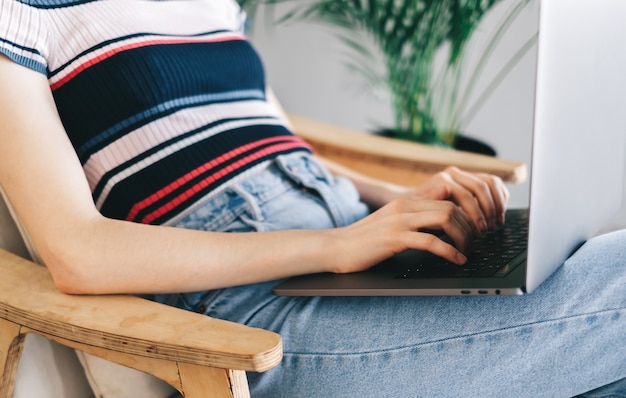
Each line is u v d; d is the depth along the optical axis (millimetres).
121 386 1001
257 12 2385
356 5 2250
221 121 1092
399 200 1000
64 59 1002
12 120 896
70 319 830
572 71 816
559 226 832
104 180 1035
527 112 2092
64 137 933
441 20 2143
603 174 975
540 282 802
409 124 2273
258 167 1081
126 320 812
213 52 1136
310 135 1569
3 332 922
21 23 940
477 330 854
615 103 975
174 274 895
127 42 1032
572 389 850
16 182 890
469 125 2178
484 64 2119
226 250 915
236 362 709
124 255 880
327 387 916
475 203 1068
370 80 2301
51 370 1012
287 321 945
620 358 847
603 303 835
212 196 1036
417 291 834
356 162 1504
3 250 1024
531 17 2033
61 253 875
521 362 845
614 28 936
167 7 1130
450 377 866
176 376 784
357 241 945
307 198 1106
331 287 895
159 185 1028
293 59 2387
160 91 1038
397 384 887
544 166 768
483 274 865
